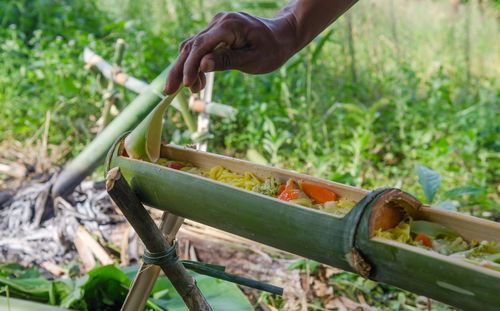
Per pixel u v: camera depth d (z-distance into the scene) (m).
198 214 1.54
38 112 4.61
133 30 5.50
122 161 1.68
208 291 2.51
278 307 2.70
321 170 3.79
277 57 1.84
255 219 1.41
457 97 5.20
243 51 1.75
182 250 3.03
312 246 1.33
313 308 2.69
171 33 5.95
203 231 3.12
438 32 6.09
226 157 1.71
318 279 2.88
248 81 4.98
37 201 3.29
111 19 6.63
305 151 4.28
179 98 3.12
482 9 6.20
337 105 4.24
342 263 1.30
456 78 5.52
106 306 2.56
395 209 1.32
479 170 3.95
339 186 1.50
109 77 3.54
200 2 6.30
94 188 3.39
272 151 4.04
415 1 6.27
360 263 1.25
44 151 4.09
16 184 3.74
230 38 1.68
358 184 3.66
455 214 1.32
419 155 4.16
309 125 4.26
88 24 6.41
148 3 6.72
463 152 4.14
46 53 5.02
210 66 1.62
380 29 6.02
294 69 5.00
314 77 4.97
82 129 4.45
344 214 1.38
